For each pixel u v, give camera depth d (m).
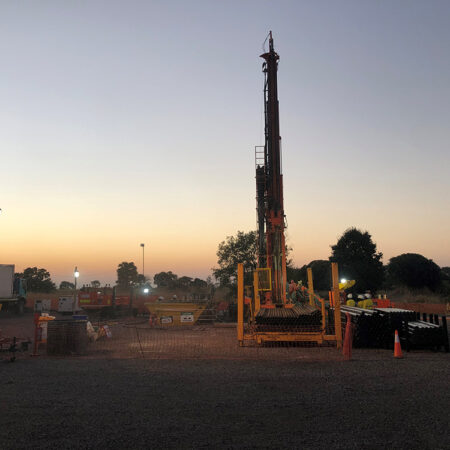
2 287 28.64
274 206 16.33
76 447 4.62
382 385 7.68
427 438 4.86
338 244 48.56
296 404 6.36
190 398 6.74
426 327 11.98
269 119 17.36
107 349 12.82
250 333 15.05
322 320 13.80
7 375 8.78
